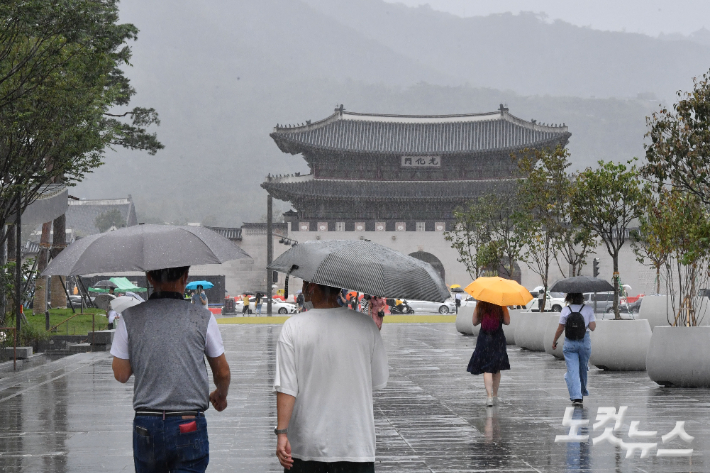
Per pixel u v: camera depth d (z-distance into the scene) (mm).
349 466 4965
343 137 83000
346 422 4984
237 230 84938
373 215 82938
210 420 11547
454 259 81688
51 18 17391
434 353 24375
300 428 5004
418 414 12031
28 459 8938
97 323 34656
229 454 9172
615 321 18078
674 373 14820
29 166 21734
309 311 5219
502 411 12297
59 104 19703
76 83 19750
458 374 18031
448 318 54062
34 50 18266
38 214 32156
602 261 77625
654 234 16359
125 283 46156
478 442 9789
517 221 25344
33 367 20578
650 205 16797
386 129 84688
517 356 22812
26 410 12711
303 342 5043
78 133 20703
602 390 14656
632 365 17875
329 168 83625
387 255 5270
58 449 9500
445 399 13719
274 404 13148
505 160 82000
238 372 18500
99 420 11680
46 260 41625
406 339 31547
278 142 81938
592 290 15195
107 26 19828
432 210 82312
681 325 16250
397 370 18984
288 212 85312
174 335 5074
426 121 85125
